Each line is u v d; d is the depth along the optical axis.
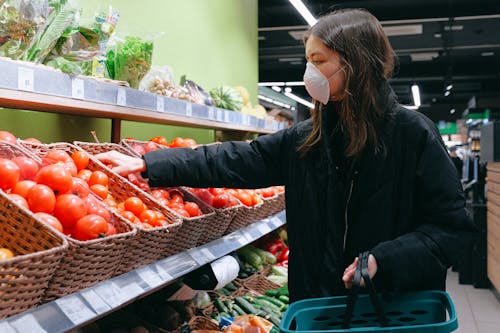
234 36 4.68
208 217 1.99
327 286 1.63
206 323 2.53
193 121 2.48
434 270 1.48
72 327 1.21
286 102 21.20
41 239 1.19
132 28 2.74
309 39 1.56
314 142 1.66
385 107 1.56
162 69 2.68
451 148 23.12
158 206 1.77
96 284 1.40
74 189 1.42
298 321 1.40
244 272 3.34
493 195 5.84
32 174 1.40
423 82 21.83
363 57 1.51
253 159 1.82
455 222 1.51
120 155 1.87
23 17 1.52
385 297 1.45
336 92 1.57
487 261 6.22
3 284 1.03
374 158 1.58
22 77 1.34
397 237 1.62
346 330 1.21
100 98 1.70
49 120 2.28
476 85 22.56
